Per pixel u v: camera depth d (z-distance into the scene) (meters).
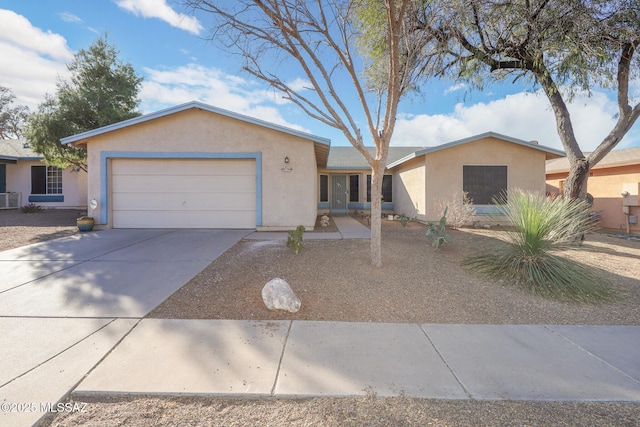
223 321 3.75
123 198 10.28
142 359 2.91
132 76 15.08
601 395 2.46
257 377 2.66
